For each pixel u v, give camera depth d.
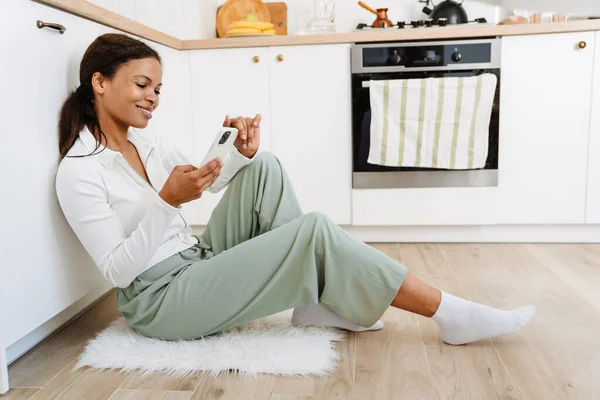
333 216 2.91
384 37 2.75
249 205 1.65
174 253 1.58
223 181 1.68
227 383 1.38
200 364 1.45
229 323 1.53
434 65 2.75
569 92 2.71
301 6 3.50
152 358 1.47
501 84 2.74
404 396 1.31
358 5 3.45
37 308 1.49
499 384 1.35
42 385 1.39
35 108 1.47
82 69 1.52
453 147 2.73
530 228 2.86
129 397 1.32
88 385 1.38
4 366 1.35
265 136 2.90
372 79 2.79
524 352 1.53
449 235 2.90
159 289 1.54
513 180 2.79
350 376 1.41
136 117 1.49
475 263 2.46
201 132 2.93
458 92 2.69
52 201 1.55
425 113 2.72
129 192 1.52
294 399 1.30
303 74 2.83
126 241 1.42
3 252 1.36
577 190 2.78
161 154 1.75
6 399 1.32
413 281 1.52
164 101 2.63
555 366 1.44
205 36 3.22
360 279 1.45
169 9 3.09
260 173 1.64
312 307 1.65
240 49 2.85
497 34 2.69
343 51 2.79
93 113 1.54
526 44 2.70
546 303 1.92
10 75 1.38
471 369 1.43
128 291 1.56
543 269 2.35
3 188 1.36
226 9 3.44
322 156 2.88
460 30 2.70
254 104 2.88
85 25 1.76
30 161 1.45
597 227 2.82
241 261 1.47
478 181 2.79
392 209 2.86
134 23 2.18
